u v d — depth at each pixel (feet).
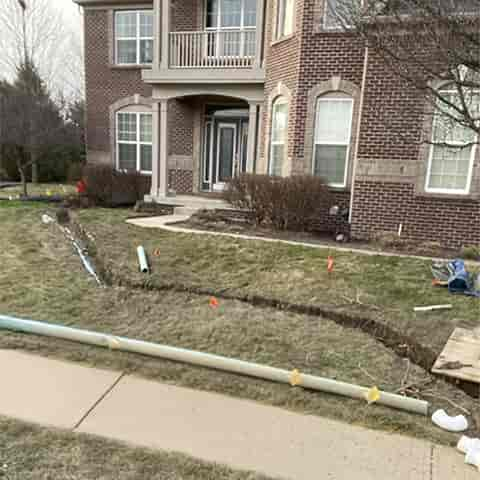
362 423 10.19
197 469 8.34
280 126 35.45
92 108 51.39
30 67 53.62
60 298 17.62
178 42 40.37
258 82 37.01
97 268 21.95
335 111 32.04
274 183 29.91
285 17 34.47
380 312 16.55
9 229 29.30
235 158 46.96
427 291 18.78
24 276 20.11
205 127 47.11
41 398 10.73
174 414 10.27
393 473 8.54
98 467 8.26
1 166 68.90
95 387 11.37
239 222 32.78
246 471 8.37
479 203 27.63
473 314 16.55
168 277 19.81
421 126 27.86
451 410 10.87
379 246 27.55
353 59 30.89
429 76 12.87
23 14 55.11
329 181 32.99
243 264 22.09
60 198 43.75
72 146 71.00
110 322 15.56
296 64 32.42
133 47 49.39
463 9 11.13
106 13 49.21
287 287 19.10
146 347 13.12
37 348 13.48
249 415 10.35
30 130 50.49
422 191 28.58
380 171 29.17
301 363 12.90
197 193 45.70
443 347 13.93
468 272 20.35
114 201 42.75
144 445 9.03
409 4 11.36
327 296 18.08
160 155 40.37
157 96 39.86
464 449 9.19
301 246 25.35
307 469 8.54
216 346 13.85
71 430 9.45
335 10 16.49
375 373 12.47
